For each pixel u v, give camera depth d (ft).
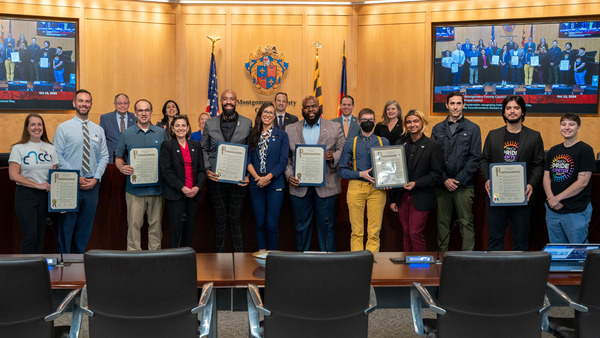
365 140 15.39
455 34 29.89
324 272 7.55
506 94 29.22
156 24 31.14
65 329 8.80
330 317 7.75
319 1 31.40
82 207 15.46
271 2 31.48
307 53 31.55
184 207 15.21
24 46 29.12
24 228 14.75
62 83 29.76
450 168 15.40
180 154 15.12
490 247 14.48
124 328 7.67
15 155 14.74
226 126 16.06
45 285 7.63
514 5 28.91
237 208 15.64
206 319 8.43
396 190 15.48
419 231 15.01
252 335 8.43
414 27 30.53
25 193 14.70
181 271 7.54
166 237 17.03
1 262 7.36
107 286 7.47
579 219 14.06
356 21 31.45
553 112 28.71
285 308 7.76
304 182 15.37
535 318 7.95
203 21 31.50
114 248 16.78
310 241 17.33
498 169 13.89
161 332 7.72
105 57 30.40
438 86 30.22
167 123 22.16
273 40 31.58
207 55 31.50
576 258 9.76
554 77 28.58
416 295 8.87
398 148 14.73
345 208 16.85
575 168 13.96
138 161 15.16
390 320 13.28
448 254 7.75
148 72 31.07
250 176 15.84
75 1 29.84
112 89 30.55
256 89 31.63
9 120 29.12
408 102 30.73
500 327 7.84
